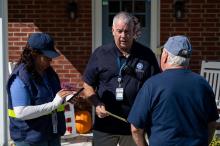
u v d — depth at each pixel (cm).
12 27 983
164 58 425
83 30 981
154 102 412
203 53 966
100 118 536
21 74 464
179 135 407
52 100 480
